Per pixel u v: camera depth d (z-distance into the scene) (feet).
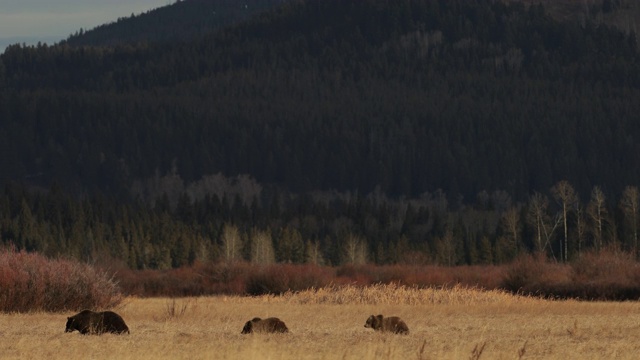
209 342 254.06
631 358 234.99
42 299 375.45
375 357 224.12
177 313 358.23
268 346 237.25
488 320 356.59
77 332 276.62
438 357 226.79
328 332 291.17
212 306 417.28
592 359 231.09
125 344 243.19
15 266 382.01
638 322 345.92
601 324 335.06
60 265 392.06
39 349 233.55
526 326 327.26
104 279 399.65
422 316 375.04
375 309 411.13
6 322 319.06
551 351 245.24
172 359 217.77
